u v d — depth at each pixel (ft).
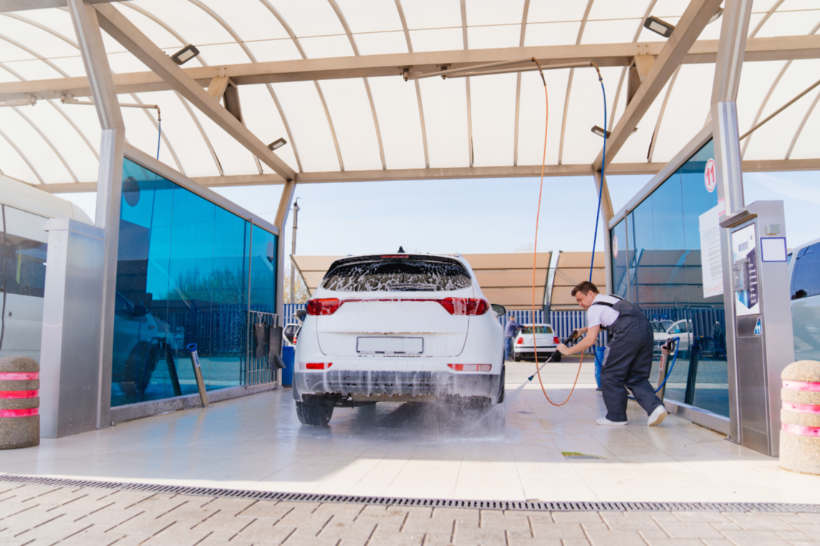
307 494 9.92
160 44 27.61
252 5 24.70
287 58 28.40
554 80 28.86
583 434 16.92
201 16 25.46
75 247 16.51
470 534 7.97
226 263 26.76
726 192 15.43
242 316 28.60
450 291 15.93
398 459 13.14
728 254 15.39
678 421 19.75
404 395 15.93
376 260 16.76
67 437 15.93
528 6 24.41
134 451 13.96
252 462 12.71
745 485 10.76
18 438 14.16
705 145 17.57
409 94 30.17
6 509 9.00
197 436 16.29
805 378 11.85
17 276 21.63
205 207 24.66
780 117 34.17
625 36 26.32
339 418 20.58
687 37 18.48
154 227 20.76
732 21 14.99
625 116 25.36
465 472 11.82
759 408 13.96
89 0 17.49
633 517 8.73
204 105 23.54
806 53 23.52
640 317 18.90
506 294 85.66
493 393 15.93
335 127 32.50
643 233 25.48
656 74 20.88
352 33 26.48
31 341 22.27
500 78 28.84
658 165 33.24
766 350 13.51
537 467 12.32
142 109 32.50
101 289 17.57
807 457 11.64
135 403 19.77
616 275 30.91
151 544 7.55
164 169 21.11
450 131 32.55
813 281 19.51
